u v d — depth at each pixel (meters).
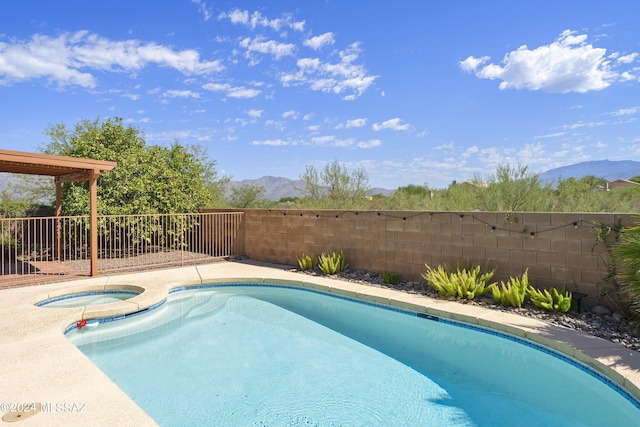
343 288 7.90
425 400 3.99
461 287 6.71
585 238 5.88
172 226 13.21
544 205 8.67
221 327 6.44
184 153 14.55
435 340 5.74
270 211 11.43
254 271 9.95
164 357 5.19
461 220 7.43
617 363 4.05
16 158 7.77
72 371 3.91
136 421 2.98
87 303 7.66
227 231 12.88
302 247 10.60
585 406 3.86
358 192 15.19
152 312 7.06
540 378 4.49
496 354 5.21
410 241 8.26
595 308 5.70
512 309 6.09
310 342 5.71
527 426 3.45
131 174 12.64
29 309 6.22
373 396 4.08
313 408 3.84
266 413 3.76
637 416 3.52
